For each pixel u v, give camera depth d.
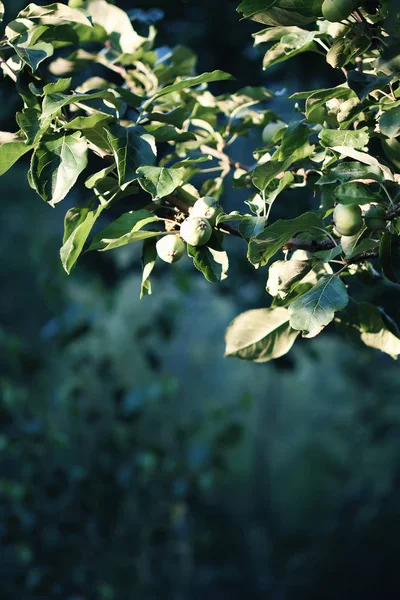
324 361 11.42
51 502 5.18
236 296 5.40
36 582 5.00
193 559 5.99
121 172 1.60
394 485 11.07
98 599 5.13
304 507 15.29
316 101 1.69
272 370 8.59
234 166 2.18
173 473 5.50
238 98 2.26
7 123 2.82
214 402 6.32
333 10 1.61
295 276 1.75
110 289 5.96
